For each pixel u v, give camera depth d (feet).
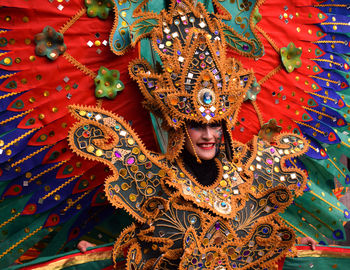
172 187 4.98
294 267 5.95
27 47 5.15
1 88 5.06
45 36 5.18
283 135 5.93
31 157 5.24
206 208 4.99
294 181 5.59
